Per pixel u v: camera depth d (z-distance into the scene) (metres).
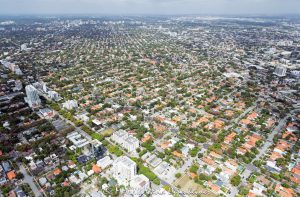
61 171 199.88
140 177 184.25
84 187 185.62
